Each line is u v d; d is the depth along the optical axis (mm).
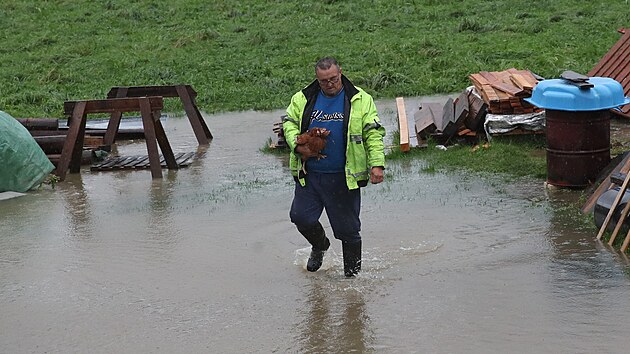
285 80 54438
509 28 63969
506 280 17859
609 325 15250
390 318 16328
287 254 20672
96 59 62875
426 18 69562
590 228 20844
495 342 14922
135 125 42906
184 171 32375
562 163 24375
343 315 16641
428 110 36031
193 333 16219
